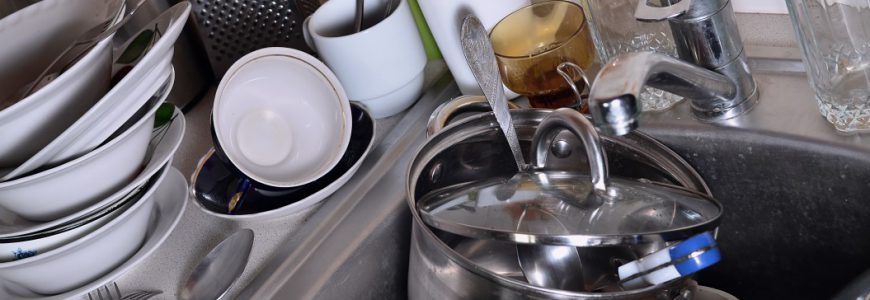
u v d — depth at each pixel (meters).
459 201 0.58
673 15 0.54
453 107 0.72
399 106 0.80
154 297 0.68
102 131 0.58
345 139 0.74
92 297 0.68
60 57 0.61
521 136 0.68
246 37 0.88
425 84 0.85
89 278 0.66
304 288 0.65
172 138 0.66
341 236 0.69
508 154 0.70
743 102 0.64
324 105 0.76
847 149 0.59
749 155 0.64
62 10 0.67
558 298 0.53
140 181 0.62
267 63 0.74
